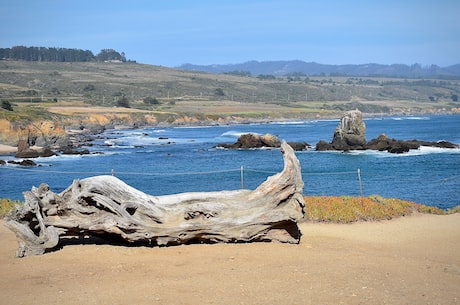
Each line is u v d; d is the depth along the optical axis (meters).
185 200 15.09
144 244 14.87
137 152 71.69
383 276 12.00
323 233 18.03
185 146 81.62
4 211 20.52
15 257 13.66
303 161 57.38
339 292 10.70
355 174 44.72
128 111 150.88
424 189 35.69
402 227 19.45
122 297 10.45
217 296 10.45
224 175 46.44
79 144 84.56
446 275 12.31
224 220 14.73
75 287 11.14
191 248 14.49
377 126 136.62
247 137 75.88
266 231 15.19
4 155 66.88
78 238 15.80
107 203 14.08
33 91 182.88
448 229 19.14
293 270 12.31
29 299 10.41
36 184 42.31
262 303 10.07
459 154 59.47
